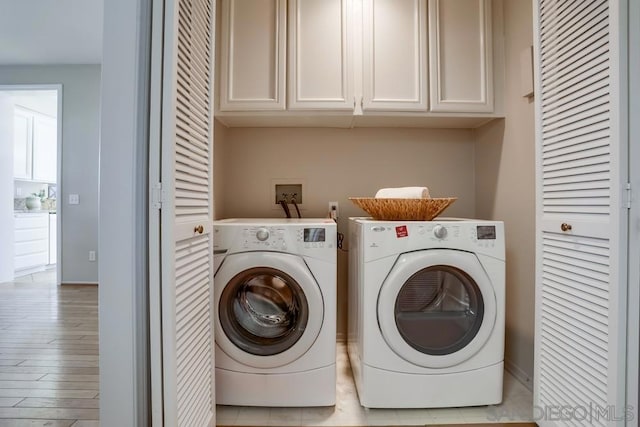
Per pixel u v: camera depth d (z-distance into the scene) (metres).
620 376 1.08
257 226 1.59
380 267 1.58
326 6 1.99
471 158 2.45
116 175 1.02
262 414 1.62
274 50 1.98
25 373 2.00
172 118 1.01
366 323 1.60
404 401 1.61
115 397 1.03
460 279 1.64
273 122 2.25
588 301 1.21
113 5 1.03
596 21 1.16
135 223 1.03
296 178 2.42
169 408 1.01
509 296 1.99
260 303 1.71
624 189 1.07
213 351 1.46
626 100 1.07
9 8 2.83
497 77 2.01
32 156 5.10
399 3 1.99
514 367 1.95
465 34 2.00
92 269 4.11
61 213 4.08
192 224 1.20
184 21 1.14
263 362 1.60
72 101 4.07
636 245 1.07
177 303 1.07
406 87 1.99
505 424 1.55
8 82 4.05
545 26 1.43
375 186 2.44
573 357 1.28
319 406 1.67
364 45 1.99
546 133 1.43
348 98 1.98
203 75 1.36
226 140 2.39
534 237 1.75
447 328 1.66
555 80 1.37
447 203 1.70
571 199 1.29
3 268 4.26
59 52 3.70
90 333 2.60
